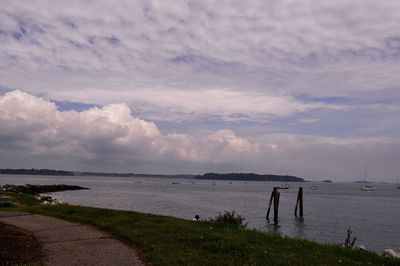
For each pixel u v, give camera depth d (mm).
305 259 9852
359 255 11469
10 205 23016
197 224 15578
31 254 9445
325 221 41281
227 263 8914
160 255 9633
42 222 15453
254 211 50281
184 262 8969
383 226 38156
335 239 29172
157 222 15703
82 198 68812
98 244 11141
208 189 135250
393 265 10641
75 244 11062
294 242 12695
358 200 90875
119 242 11547
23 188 73438
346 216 47812
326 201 82250
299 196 45875
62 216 17609
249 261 9172
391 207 67688
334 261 9930
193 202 63406
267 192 122000
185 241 11477
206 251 10172
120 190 109000
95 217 17141
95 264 8719
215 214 43125
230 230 14156
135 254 9914
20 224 14578
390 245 27438
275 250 10750
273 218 43031
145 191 105438
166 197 77188
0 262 8312
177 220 16844
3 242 10461
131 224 14906
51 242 11258
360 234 32312
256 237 12914
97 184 165000
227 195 93375
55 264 8594
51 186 94562
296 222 39812
